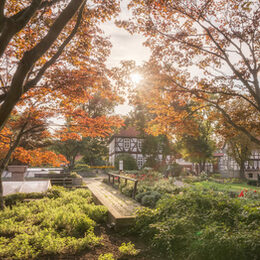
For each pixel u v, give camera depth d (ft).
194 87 23.41
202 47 24.27
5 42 10.00
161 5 21.12
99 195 29.99
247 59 22.59
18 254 11.93
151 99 25.05
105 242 15.89
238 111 26.53
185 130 28.22
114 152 115.24
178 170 86.99
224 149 115.44
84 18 21.56
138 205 25.82
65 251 13.62
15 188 36.58
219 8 21.90
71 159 89.86
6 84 19.39
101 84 22.77
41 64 21.76
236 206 17.08
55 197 29.48
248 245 11.85
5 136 24.16
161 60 23.76
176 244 14.11
